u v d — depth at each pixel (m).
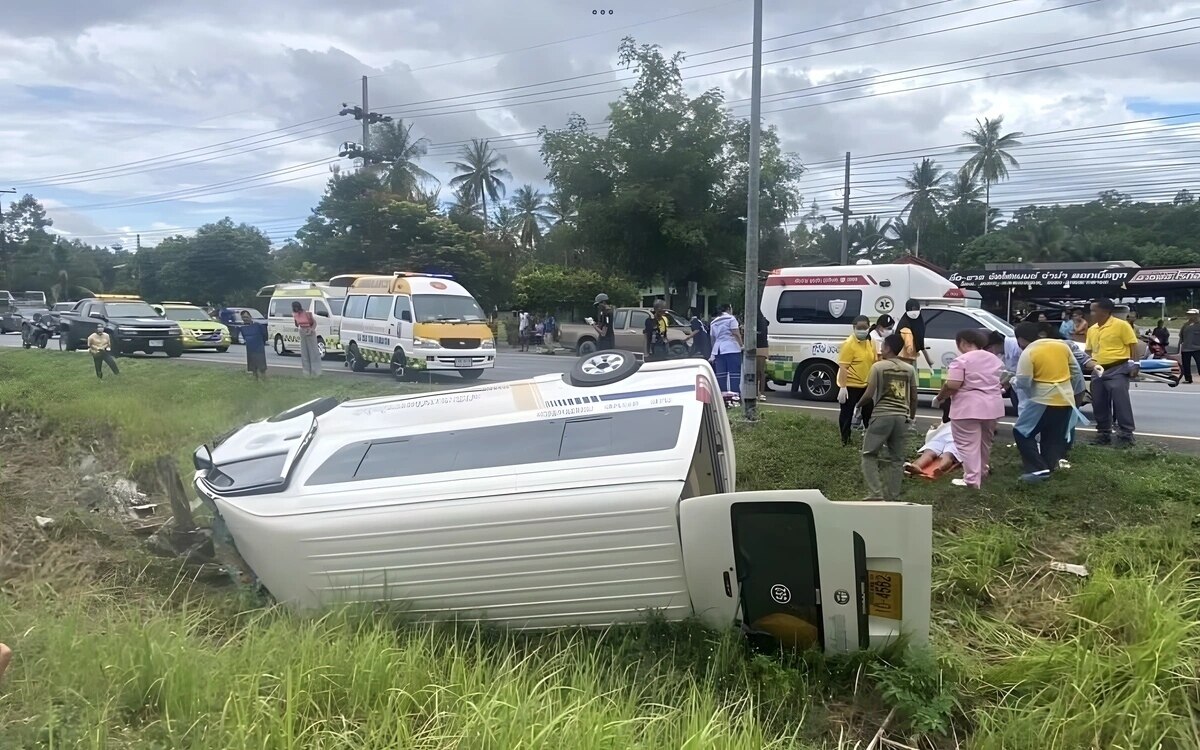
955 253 60.47
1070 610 5.36
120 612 4.88
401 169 46.62
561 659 4.28
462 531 4.75
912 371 7.65
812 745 3.94
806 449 9.64
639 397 5.17
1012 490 7.92
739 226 30.20
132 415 11.59
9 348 28.08
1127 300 27.30
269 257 56.75
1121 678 4.38
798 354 14.88
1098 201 72.06
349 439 5.42
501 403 5.46
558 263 52.88
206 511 6.74
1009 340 11.01
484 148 56.72
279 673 3.72
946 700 4.20
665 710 3.83
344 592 4.89
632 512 4.60
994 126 60.62
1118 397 9.61
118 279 72.56
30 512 7.42
